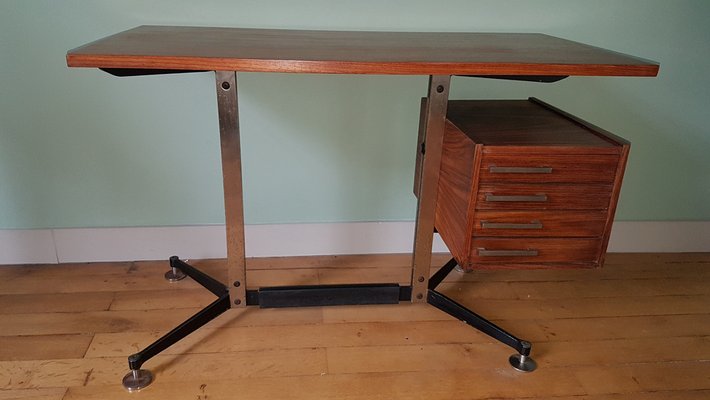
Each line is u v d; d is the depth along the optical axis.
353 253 2.09
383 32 1.71
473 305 1.80
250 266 1.98
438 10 1.78
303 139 1.90
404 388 1.42
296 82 1.81
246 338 1.59
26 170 1.81
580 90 1.94
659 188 2.12
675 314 1.79
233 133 1.41
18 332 1.57
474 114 1.63
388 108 1.89
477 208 1.37
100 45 1.22
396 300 1.66
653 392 1.44
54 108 1.75
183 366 1.46
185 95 1.78
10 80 1.69
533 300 1.84
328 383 1.43
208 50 1.20
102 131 1.80
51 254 1.93
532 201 1.37
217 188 1.93
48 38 1.66
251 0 1.71
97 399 1.34
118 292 1.78
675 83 1.96
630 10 1.84
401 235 2.09
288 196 1.98
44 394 1.35
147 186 1.89
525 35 1.73
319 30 1.72
